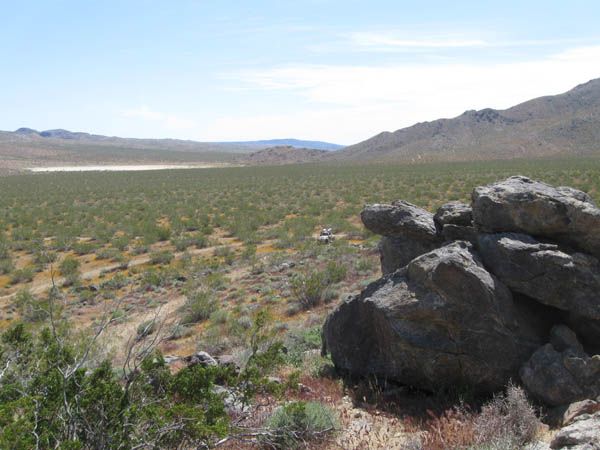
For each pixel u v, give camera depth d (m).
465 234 9.52
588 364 6.95
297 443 6.23
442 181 57.16
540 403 7.07
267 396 7.79
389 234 11.13
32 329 11.25
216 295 19.33
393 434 6.76
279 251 26.50
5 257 27.72
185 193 59.50
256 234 31.98
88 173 106.44
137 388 5.73
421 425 7.04
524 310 8.03
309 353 11.05
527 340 7.70
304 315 15.98
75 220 40.09
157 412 5.24
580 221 7.95
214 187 65.81
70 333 11.98
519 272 7.87
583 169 61.41
